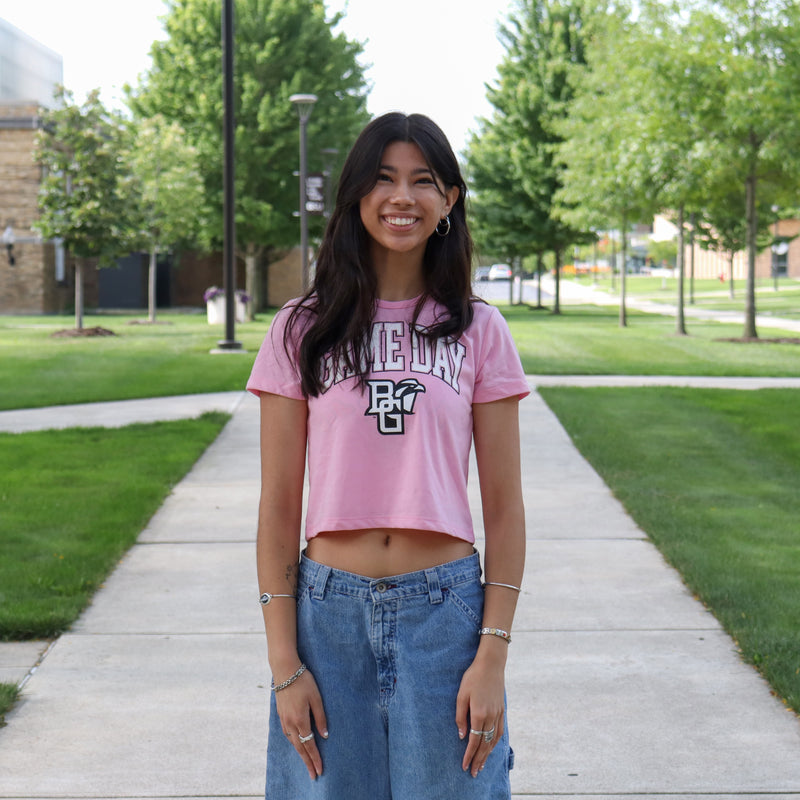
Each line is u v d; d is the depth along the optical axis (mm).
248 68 35219
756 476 8469
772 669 4348
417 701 2012
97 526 6738
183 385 14891
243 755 3707
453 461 2061
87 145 25656
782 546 6270
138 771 3584
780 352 20469
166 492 7926
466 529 2090
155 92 35625
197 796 3418
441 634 2031
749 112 20766
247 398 13711
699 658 4613
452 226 2141
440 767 2023
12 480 8180
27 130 38188
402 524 2018
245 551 6383
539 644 4801
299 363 2057
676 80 21641
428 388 2023
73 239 25328
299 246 42938
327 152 26328
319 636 2062
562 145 29453
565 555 6281
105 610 5281
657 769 3605
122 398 13680
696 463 8992
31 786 3473
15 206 38656
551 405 12453
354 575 2043
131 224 26641
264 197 36344
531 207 40594
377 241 2109
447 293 2104
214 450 9945
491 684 2020
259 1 34719
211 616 5191
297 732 2045
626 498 7629
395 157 2061
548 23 39719
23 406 12938
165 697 4215
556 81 39125
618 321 33312
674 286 73938
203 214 35469
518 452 2135
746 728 3926
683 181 22422
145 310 43094
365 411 2021
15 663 4578
